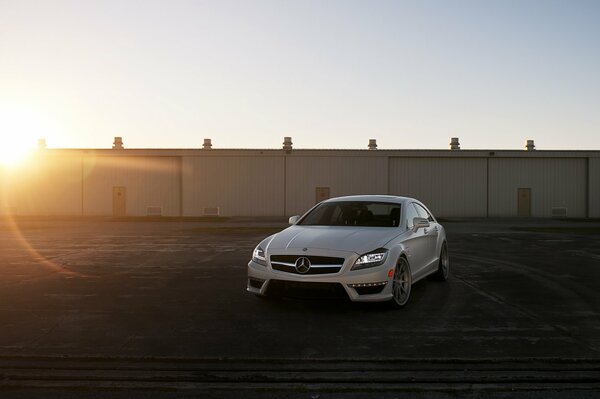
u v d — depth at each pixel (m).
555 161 35.03
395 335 5.49
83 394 3.97
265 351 4.96
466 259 12.05
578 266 10.81
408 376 4.32
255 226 25.55
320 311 6.57
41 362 4.69
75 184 35.22
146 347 5.09
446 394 3.96
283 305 6.92
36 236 19.00
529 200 35.00
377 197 8.20
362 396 3.92
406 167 34.97
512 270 10.25
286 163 34.59
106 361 4.71
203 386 4.12
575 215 35.00
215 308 6.76
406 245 6.92
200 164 34.66
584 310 6.67
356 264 6.15
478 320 6.13
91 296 7.55
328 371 4.44
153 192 35.09
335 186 34.59
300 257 6.25
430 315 6.38
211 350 4.99
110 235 19.53
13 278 9.18
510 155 34.81
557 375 4.35
